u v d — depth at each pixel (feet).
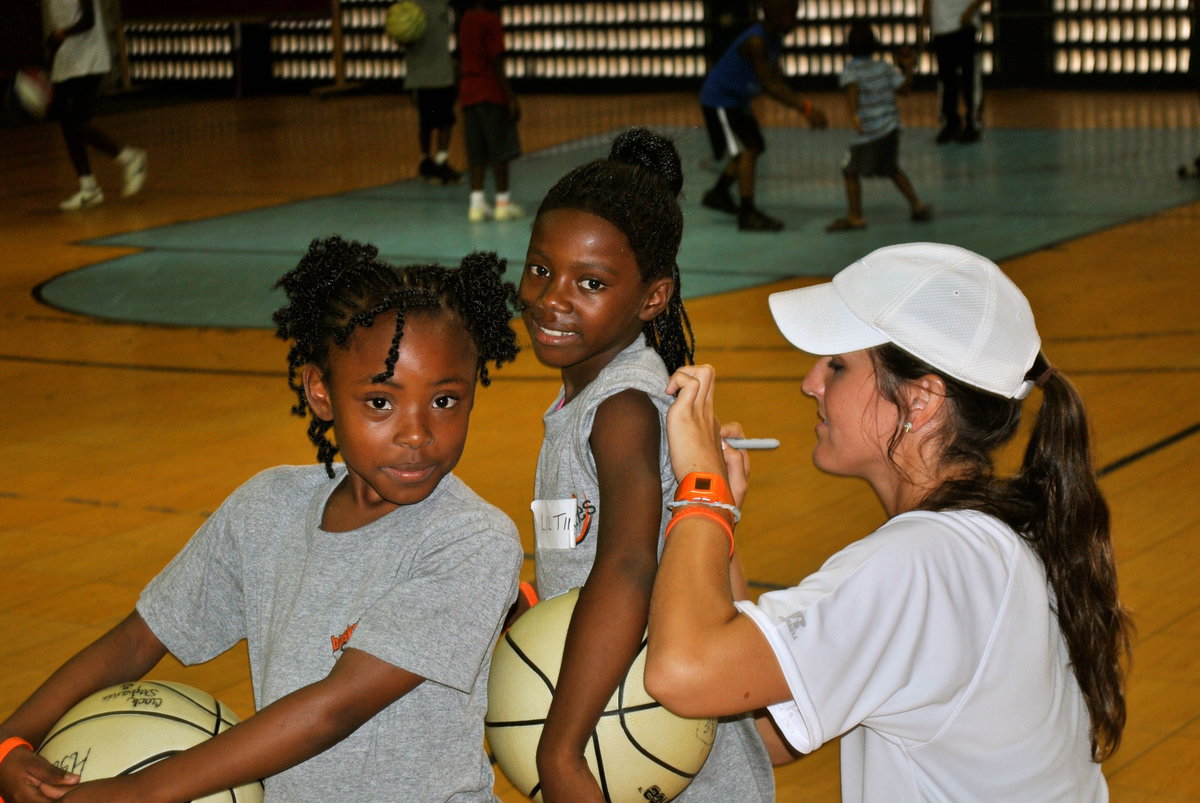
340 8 69.72
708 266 28.17
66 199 41.14
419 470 5.13
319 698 4.90
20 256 32.09
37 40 62.03
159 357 22.68
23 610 12.75
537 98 66.74
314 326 5.17
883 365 5.28
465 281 5.17
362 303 5.02
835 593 4.87
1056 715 5.18
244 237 33.60
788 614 4.85
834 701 4.82
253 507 5.67
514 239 31.65
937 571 4.93
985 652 4.98
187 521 15.06
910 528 5.04
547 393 19.76
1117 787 9.25
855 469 5.53
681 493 5.40
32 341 23.93
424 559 5.20
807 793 9.52
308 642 5.25
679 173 6.41
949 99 46.34
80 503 15.70
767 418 17.95
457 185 41.60
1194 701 10.30
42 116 38.68
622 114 57.98
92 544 14.42
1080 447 5.27
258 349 23.07
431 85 41.11
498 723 5.73
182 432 18.45
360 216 36.11
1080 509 5.23
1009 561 5.05
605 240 5.80
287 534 5.57
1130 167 39.47
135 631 5.82
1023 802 5.10
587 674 5.28
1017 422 5.32
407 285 5.08
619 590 5.36
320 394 5.36
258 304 26.45
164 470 16.85
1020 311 5.28
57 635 12.21
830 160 44.16
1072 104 56.13
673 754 5.62
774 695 4.87
